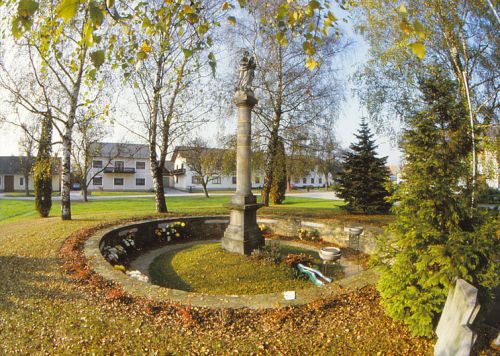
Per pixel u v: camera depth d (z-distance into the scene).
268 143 17.64
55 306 4.76
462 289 3.20
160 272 8.02
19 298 5.01
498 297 5.23
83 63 10.74
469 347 2.97
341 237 11.08
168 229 11.66
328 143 17.88
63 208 11.95
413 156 4.48
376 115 13.31
